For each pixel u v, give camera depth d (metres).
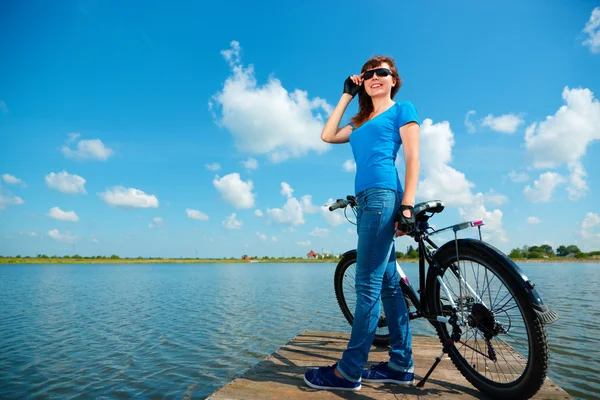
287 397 2.22
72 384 6.04
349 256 3.66
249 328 10.44
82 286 28.50
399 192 2.22
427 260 2.50
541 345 1.83
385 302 2.51
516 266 1.96
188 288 25.94
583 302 13.98
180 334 9.77
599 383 5.17
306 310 13.70
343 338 3.79
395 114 2.25
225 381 6.15
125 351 8.10
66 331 10.34
